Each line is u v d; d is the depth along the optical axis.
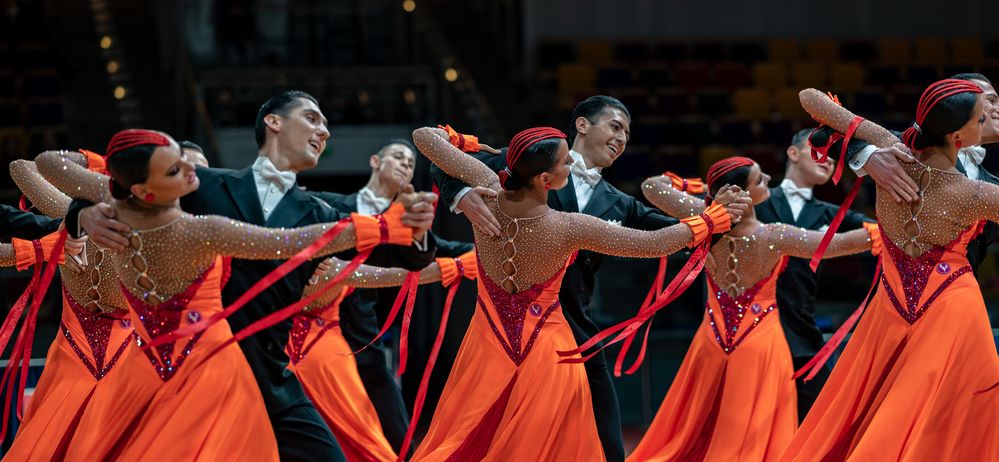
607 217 5.81
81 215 4.48
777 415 6.24
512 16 19.86
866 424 5.11
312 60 20.52
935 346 4.92
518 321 5.17
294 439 4.92
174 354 4.45
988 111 5.32
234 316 4.87
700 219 5.21
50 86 16.56
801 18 20.09
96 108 17.31
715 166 6.31
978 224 5.20
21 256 5.54
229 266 4.80
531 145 4.92
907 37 20.19
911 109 17.95
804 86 18.56
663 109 17.75
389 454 6.56
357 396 6.61
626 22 19.61
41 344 9.22
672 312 10.46
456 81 17.16
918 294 5.01
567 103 17.56
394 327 9.72
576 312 5.57
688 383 6.47
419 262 4.70
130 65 18.81
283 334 5.00
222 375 4.48
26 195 5.72
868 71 18.94
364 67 18.56
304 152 5.24
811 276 6.88
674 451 6.41
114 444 4.45
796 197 7.33
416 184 11.53
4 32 17.62
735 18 19.95
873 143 5.23
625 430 9.75
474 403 5.18
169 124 17.09
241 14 20.41
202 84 16.91
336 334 6.69
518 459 5.02
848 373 5.30
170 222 4.42
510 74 19.69
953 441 4.85
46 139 15.24
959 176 4.96
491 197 5.18
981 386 4.88
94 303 5.57
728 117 17.80
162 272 4.44
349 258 4.85
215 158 15.04
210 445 4.40
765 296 6.37
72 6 19.48
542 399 5.07
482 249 5.25
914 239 5.02
